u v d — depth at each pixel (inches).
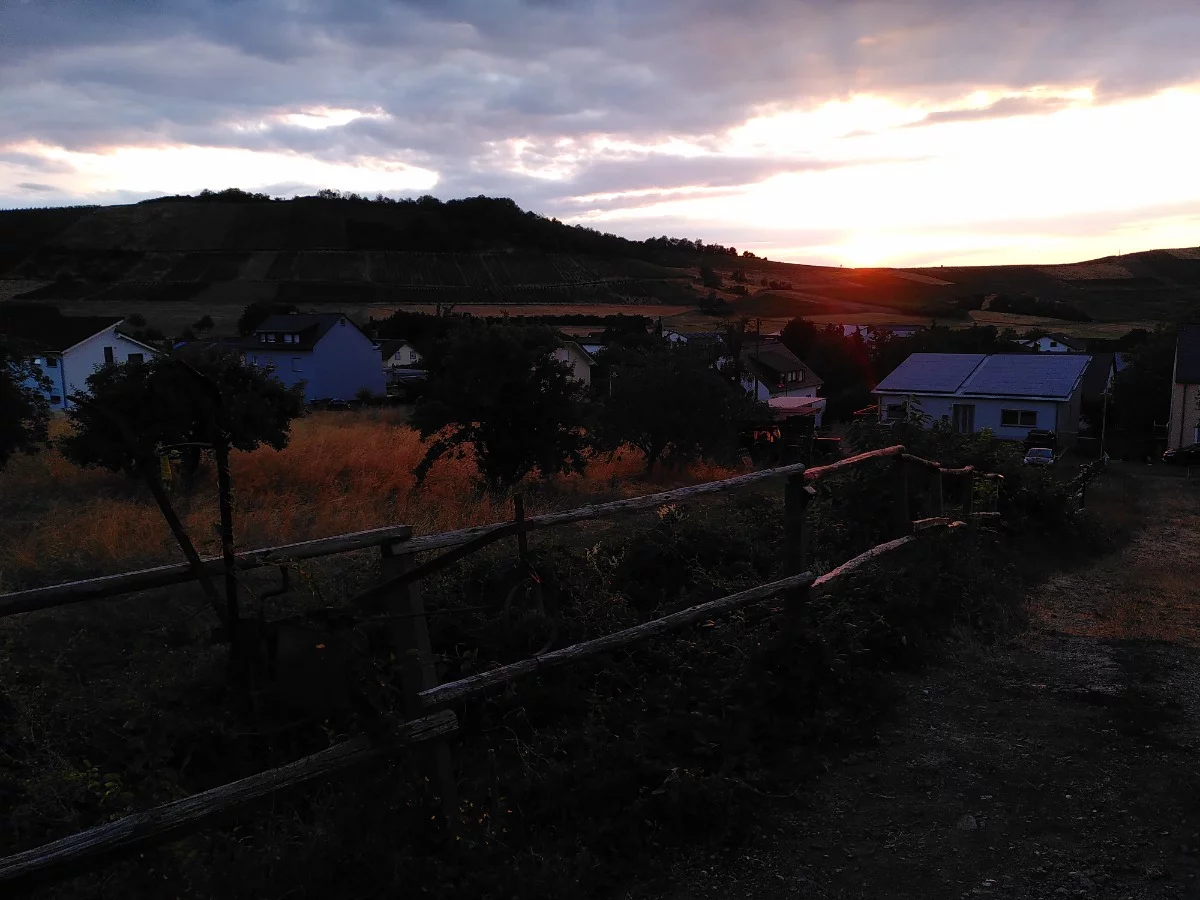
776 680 163.3
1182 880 116.6
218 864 104.1
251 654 113.9
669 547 245.4
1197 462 1439.5
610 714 153.5
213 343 570.3
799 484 183.5
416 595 121.5
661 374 722.8
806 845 127.3
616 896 115.6
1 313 1892.2
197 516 373.1
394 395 2185.0
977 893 115.2
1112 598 272.8
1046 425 1676.9
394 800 111.6
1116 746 156.6
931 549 256.7
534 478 593.0
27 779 120.3
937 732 164.2
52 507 450.0
